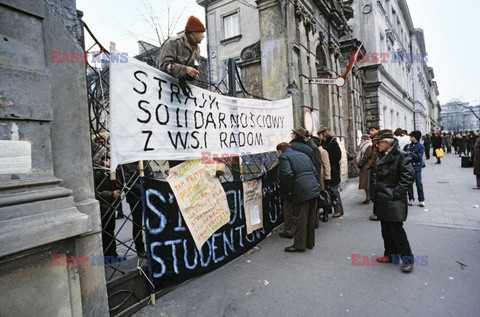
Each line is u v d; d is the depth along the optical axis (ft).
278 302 8.72
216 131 12.30
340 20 34.91
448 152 75.87
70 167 6.77
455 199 20.94
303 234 12.54
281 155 12.81
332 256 12.01
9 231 5.19
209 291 9.51
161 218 9.24
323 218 17.44
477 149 23.58
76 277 6.43
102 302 7.18
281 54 22.58
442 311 7.89
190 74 9.73
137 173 10.09
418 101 109.09
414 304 8.29
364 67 51.62
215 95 12.34
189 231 10.11
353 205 21.57
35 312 5.65
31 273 5.62
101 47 8.00
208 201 11.07
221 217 11.62
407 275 10.06
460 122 268.41
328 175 17.03
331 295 8.98
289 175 12.29
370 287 9.36
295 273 10.59
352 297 8.82
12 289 5.33
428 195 23.11
